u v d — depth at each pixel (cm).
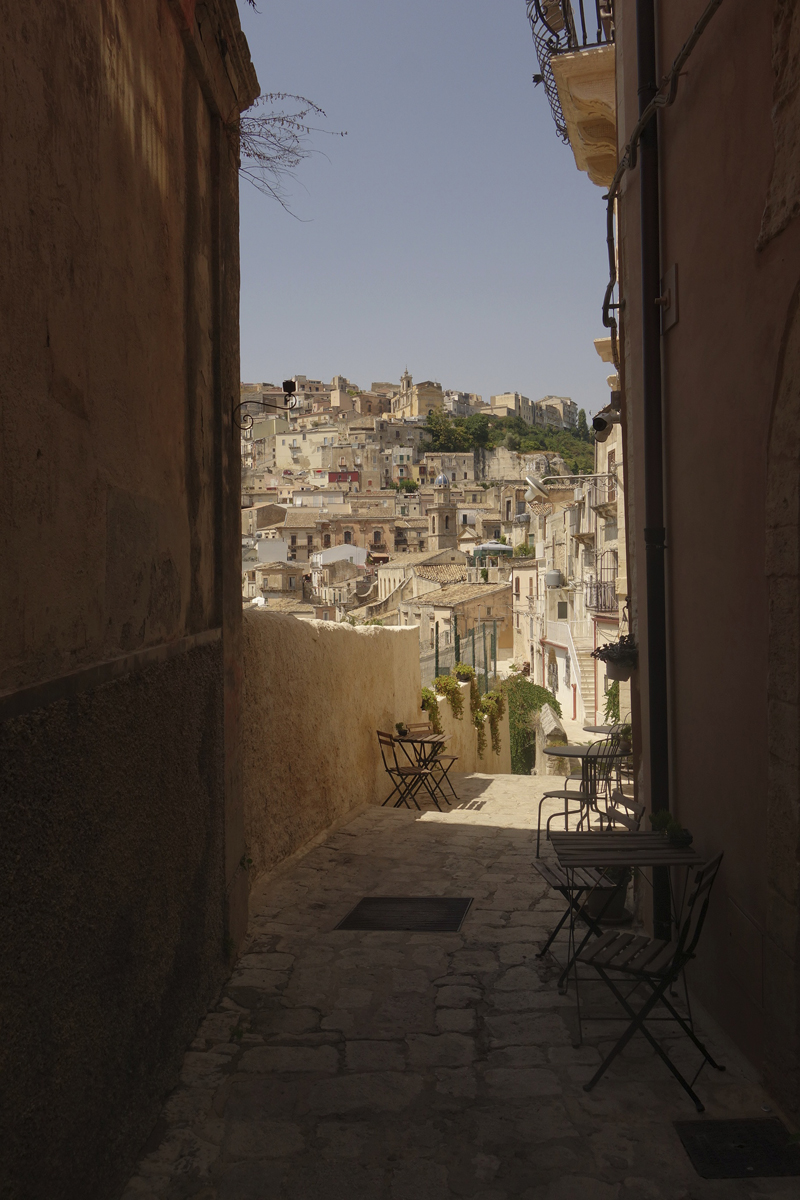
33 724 245
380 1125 358
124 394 336
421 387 17162
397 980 503
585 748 817
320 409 16925
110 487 319
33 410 251
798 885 347
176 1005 396
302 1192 317
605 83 780
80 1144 279
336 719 945
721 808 443
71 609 280
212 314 496
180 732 407
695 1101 368
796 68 339
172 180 412
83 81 292
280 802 758
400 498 12269
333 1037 432
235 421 534
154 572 376
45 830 253
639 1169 330
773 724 364
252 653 682
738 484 414
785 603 353
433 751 1130
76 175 285
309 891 679
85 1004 283
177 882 398
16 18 239
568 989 490
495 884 701
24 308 244
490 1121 361
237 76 521
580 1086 388
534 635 4312
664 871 522
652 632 538
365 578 7719
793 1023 351
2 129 230
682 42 486
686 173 483
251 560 8612
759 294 383
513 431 17138
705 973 464
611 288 688
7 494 233
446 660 1759
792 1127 352
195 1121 357
